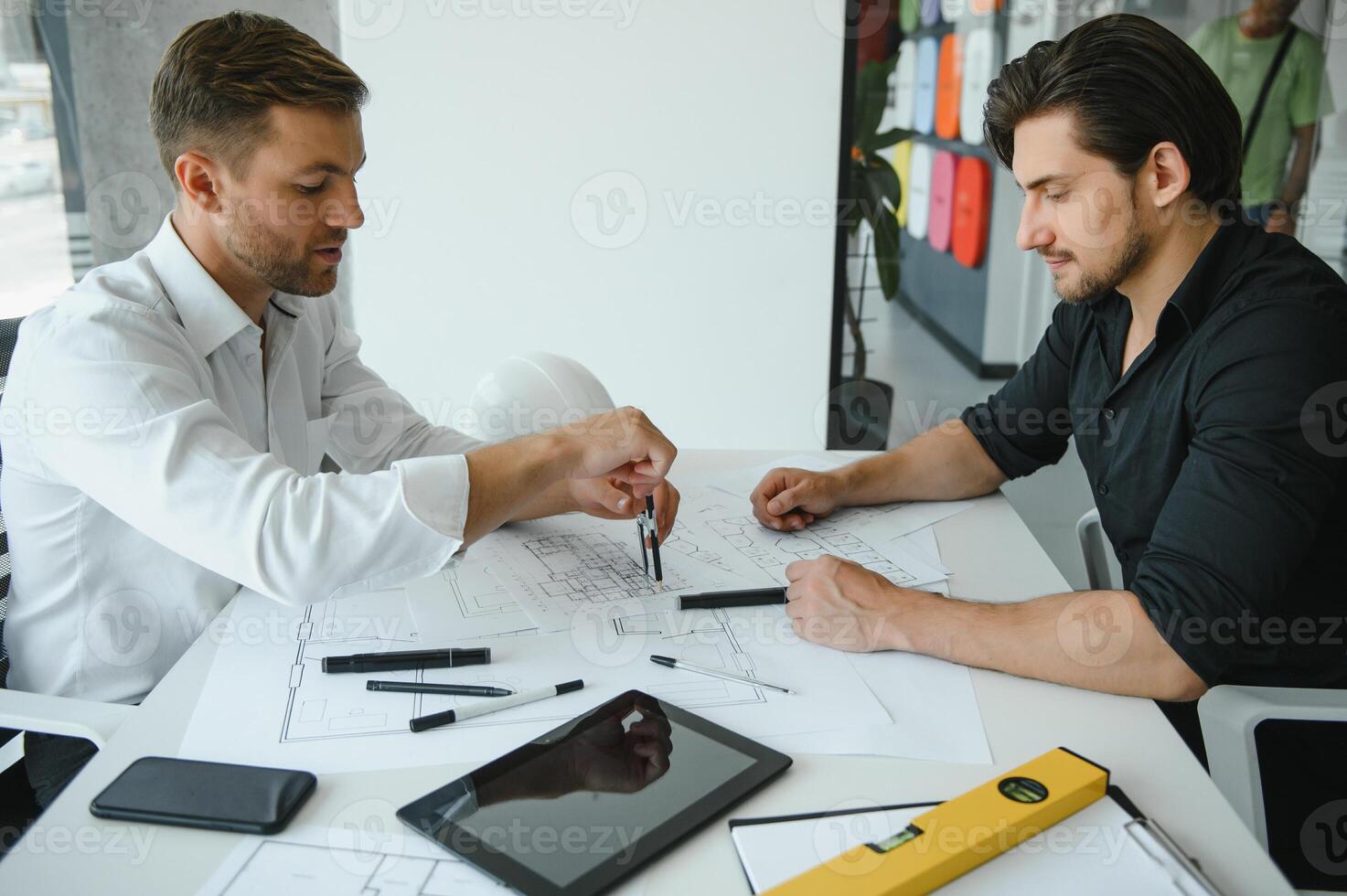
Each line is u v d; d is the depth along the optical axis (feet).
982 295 8.11
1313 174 7.84
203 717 2.69
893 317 8.16
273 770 2.40
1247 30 7.54
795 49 7.41
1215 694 3.03
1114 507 4.03
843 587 3.21
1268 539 3.02
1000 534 4.04
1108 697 2.87
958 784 2.44
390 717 2.71
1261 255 3.51
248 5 7.43
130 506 3.04
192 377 3.49
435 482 2.97
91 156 7.82
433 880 2.09
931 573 3.62
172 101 3.38
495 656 3.03
